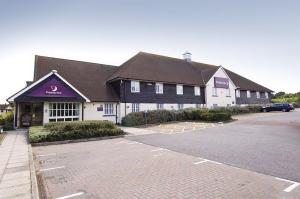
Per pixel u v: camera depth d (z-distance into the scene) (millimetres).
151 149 10781
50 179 6738
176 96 29297
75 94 20078
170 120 24938
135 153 9977
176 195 5316
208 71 35500
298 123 18797
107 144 12625
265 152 9328
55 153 10398
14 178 6676
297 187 5598
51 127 14320
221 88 35094
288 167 7230
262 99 43812
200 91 32438
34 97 18094
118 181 6387
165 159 8750
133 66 27125
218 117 23172
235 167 7457
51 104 19719
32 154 10078
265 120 22172
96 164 8266
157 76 27672
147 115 23078
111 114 23859
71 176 6973
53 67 24031
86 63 27891
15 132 17109
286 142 11312
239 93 38875
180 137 14148
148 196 5305
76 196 5441
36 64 23344
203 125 20547
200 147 10852
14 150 10812
